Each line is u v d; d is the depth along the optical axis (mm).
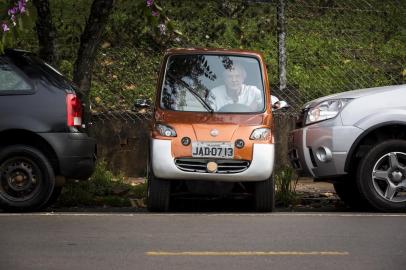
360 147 12719
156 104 12875
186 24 17828
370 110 12484
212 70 13086
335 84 18641
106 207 13836
